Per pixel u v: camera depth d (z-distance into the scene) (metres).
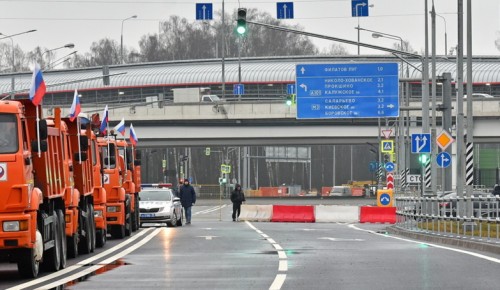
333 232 80.19
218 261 44.00
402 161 163.62
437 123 163.38
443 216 70.62
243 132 158.50
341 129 157.25
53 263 41.00
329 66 111.50
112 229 70.25
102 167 61.44
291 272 37.59
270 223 109.06
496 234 58.66
